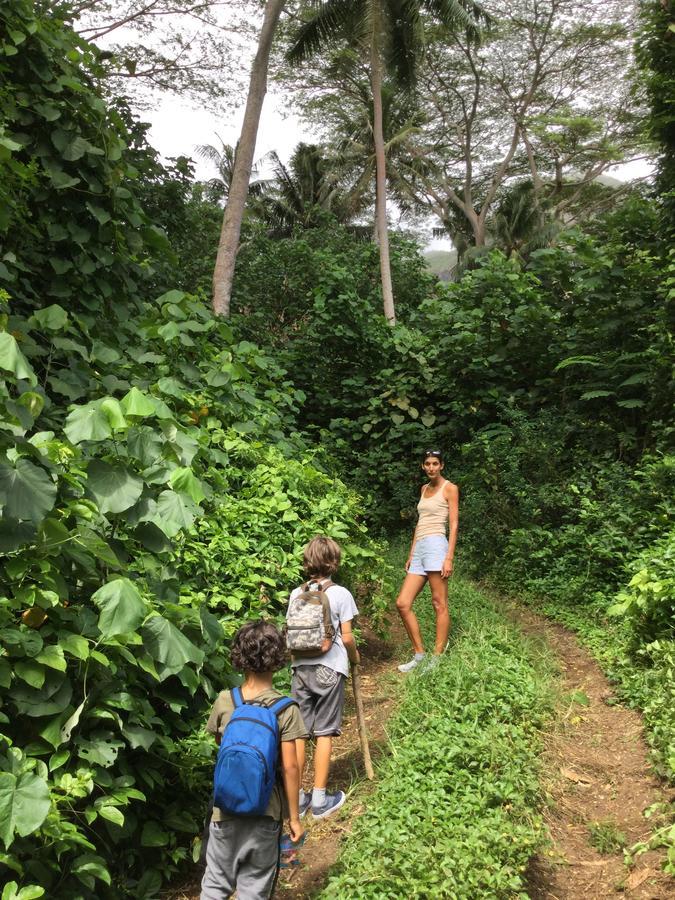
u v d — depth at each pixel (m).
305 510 6.73
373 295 18.88
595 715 5.25
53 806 2.63
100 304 6.37
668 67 9.52
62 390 5.25
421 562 6.20
